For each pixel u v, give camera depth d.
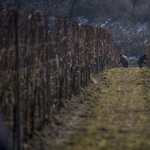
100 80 41.41
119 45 150.25
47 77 20.92
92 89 33.72
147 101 27.45
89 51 39.09
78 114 22.64
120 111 23.59
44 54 28.91
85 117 21.91
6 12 18.64
